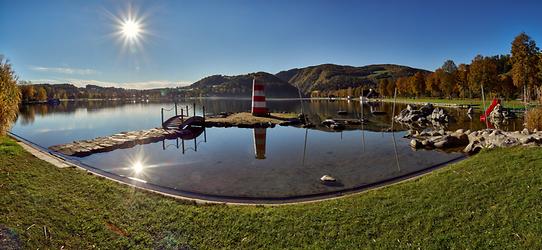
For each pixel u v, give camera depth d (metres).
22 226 7.38
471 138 23.44
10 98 20.42
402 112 47.66
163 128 34.69
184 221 8.95
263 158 20.59
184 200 10.76
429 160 18.98
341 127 36.78
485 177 10.97
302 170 17.22
